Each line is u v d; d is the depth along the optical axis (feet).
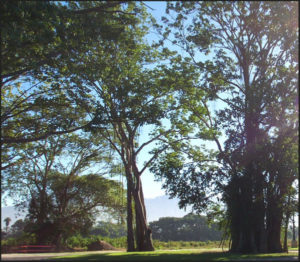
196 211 77.87
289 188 72.69
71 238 139.33
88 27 72.13
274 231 77.00
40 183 136.56
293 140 67.56
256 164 72.59
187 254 70.74
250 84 76.13
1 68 68.85
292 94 68.95
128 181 113.91
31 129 94.73
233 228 77.87
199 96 92.38
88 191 138.82
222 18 80.79
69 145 128.67
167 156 106.52
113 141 124.26
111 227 152.25
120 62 89.86
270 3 71.82
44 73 81.25
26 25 67.51
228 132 75.77
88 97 88.48
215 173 76.02
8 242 112.37
